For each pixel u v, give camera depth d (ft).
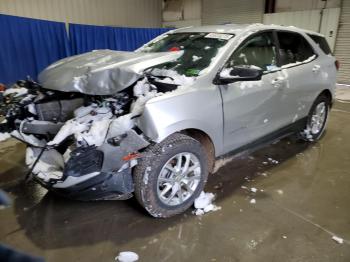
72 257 5.93
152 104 6.21
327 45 12.49
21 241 6.37
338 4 24.47
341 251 6.18
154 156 6.44
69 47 21.88
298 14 26.66
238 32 8.80
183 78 7.29
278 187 8.77
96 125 6.35
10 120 8.14
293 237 6.59
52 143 6.38
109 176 6.14
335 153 11.38
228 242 6.41
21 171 9.63
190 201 7.41
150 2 33.53
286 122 10.23
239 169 9.91
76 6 25.82
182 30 10.58
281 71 9.57
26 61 19.11
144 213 7.41
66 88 7.00
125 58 7.66
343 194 8.42
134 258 5.89
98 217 7.25
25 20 18.65
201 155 7.30
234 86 7.91
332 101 12.58
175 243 6.36
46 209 7.56
